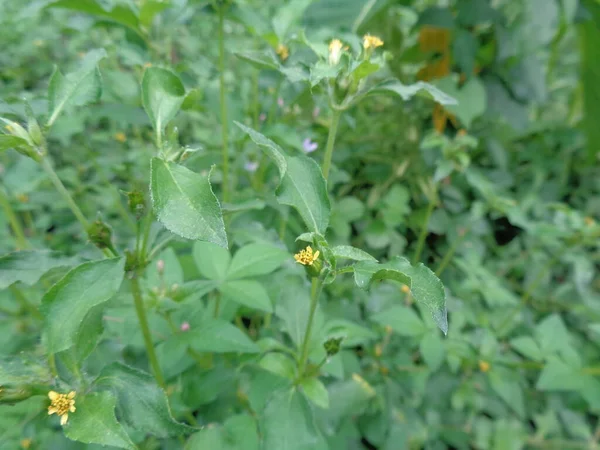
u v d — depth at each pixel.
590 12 0.39
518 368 0.33
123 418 0.12
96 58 0.14
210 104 0.27
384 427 0.27
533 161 0.46
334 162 0.36
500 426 0.30
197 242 0.20
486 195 0.32
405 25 0.48
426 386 0.31
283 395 0.16
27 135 0.12
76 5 0.20
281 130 0.24
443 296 0.11
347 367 0.24
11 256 0.13
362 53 0.15
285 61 0.22
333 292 0.31
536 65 0.38
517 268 0.41
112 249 0.14
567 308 0.38
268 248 0.21
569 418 0.32
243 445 0.17
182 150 0.13
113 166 0.32
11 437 0.17
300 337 0.19
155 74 0.13
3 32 0.39
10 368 0.11
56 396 0.11
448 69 0.41
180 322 0.19
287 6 0.22
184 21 0.25
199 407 0.22
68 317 0.11
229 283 0.19
